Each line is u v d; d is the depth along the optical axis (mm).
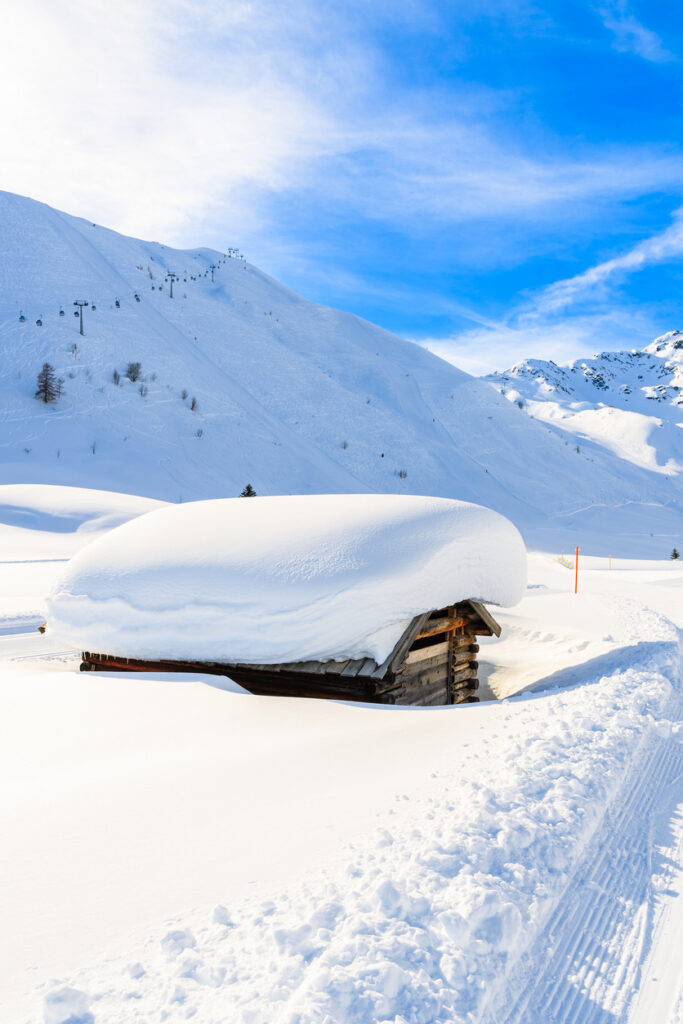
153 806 4070
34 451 96438
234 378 161750
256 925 2695
